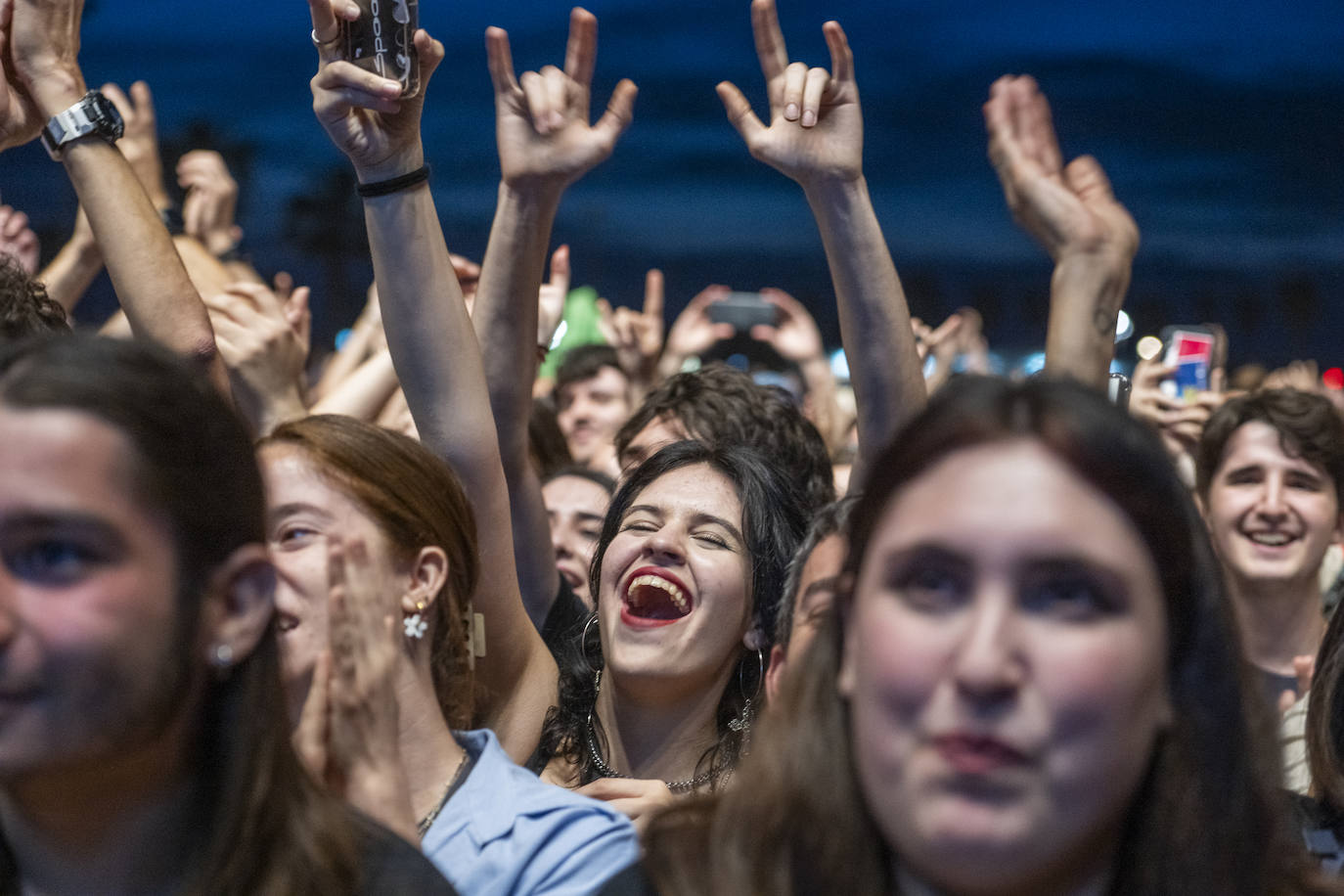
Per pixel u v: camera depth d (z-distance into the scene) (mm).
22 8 2568
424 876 1434
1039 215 2723
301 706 1982
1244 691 1342
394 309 2539
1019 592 1245
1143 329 17750
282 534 2002
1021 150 2768
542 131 2766
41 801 1353
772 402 3141
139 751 1341
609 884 1447
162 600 1322
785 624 2119
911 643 1252
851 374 2643
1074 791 1219
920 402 2625
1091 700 1223
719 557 2600
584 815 1933
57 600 1281
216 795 1394
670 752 2627
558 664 2959
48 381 1312
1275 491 3633
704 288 19062
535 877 1866
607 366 5812
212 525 1366
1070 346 2650
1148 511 1275
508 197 2836
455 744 2035
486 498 2568
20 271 2357
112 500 1298
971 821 1214
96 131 2529
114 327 3559
